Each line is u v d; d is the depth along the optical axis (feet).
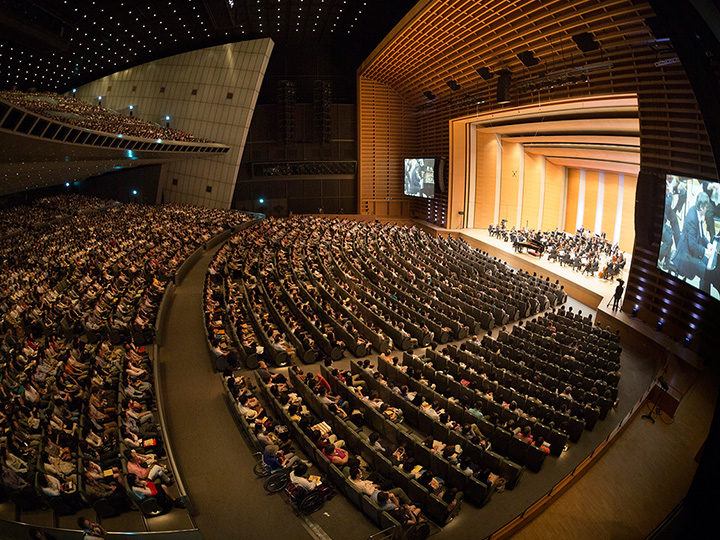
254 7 104.17
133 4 96.27
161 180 142.51
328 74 141.28
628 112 69.82
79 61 130.62
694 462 33.12
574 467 31.58
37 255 71.56
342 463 28.50
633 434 36.14
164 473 26.71
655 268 56.24
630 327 56.29
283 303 60.23
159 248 81.10
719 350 45.50
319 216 139.74
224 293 60.54
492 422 33.45
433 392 36.50
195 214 120.16
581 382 41.09
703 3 20.39
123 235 88.43
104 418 31.96
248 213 136.26
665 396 39.04
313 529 24.97
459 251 94.63
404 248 95.96
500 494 28.63
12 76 126.82
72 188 154.71
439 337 53.11
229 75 133.28
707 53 22.52
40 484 23.89
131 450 27.40
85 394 34.04
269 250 85.76
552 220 115.75
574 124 83.97
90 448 28.22
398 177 141.08
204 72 136.26
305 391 35.68
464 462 27.66
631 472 31.60
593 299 69.97
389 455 29.27
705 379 44.42
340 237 100.83
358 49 136.36
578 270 80.64
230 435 33.40
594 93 62.13
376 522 25.25
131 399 33.73
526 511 26.99
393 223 138.10
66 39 106.52
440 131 119.75
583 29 56.95
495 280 74.74
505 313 59.82
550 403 37.68
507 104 83.51
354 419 34.01
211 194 139.54
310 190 146.82
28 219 104.73
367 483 26.61
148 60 143.33
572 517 27.27
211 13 104.83
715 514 23.45
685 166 50.14
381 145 138.82
